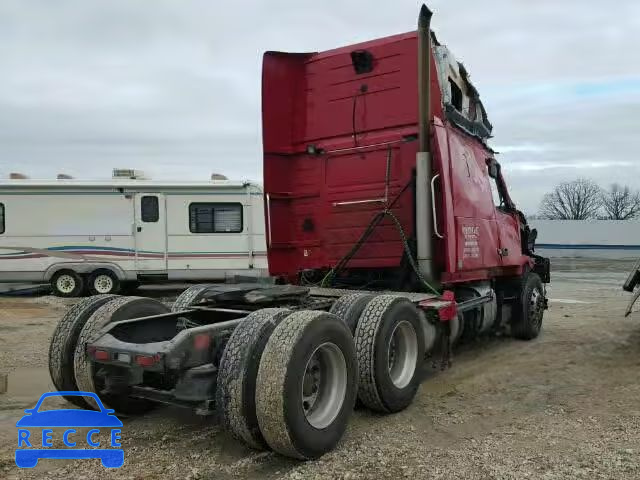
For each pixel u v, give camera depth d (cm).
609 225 4747
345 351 413
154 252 1361
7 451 407
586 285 1784
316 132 686
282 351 365
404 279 637
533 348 775
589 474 362
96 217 1355
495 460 387
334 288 655
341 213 670
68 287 1362
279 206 694
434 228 584
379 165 646
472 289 702
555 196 8000
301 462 386
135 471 372
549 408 508
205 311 491
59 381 460
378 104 649
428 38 580
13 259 1350
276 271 689
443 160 591
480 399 539
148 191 1358
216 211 1367
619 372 637
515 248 802
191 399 378
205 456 398
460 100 690
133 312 487
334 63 674
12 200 1349
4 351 746
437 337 592
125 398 468
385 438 434
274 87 687
